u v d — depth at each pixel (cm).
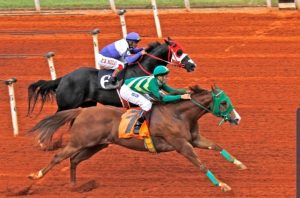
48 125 1268
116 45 1430
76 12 2698
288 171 1331
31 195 1265
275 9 2628
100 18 2597
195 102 1246
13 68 2122
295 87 1864
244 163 1377
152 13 2644
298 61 2081
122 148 1492
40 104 1803
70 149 1260
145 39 2322
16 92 1911
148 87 1239
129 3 2814
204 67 2053
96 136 1252
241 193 1235
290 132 1545
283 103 1744
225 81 1922
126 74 1428
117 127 1250
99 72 1444
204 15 2584
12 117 1605
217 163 1385
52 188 1295
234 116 1256
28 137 1583
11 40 2391
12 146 1527
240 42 2278
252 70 2012
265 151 1438
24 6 2831
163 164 1395
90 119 1257
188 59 1451
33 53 2236
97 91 1436
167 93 1361
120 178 1327
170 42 1443
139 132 1237
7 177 1353
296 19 2492
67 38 2395
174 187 1273
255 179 1298
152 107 1257
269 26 2428
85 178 1337
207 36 2352
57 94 1445
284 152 1429
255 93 1822
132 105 1429
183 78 1962
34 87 1469
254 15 2553
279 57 2120
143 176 1334
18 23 2567
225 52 2183
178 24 2489
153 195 1239
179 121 1241
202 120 1647
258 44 2253
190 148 1234
